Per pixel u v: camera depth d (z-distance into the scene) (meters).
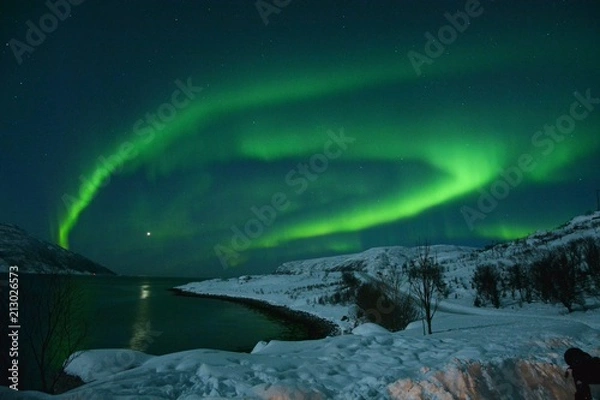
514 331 14.32
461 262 74.00
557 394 7.68
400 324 26.86
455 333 15.81
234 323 54.38
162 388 6.09
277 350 10.28
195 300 95.44
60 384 8.95
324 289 83.31
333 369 7.59
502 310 36.81
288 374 7.12
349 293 57.97
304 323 51.19
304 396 5.89
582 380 6.42
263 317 60.16
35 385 14.15
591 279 38.09
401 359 8.46
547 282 35.75
